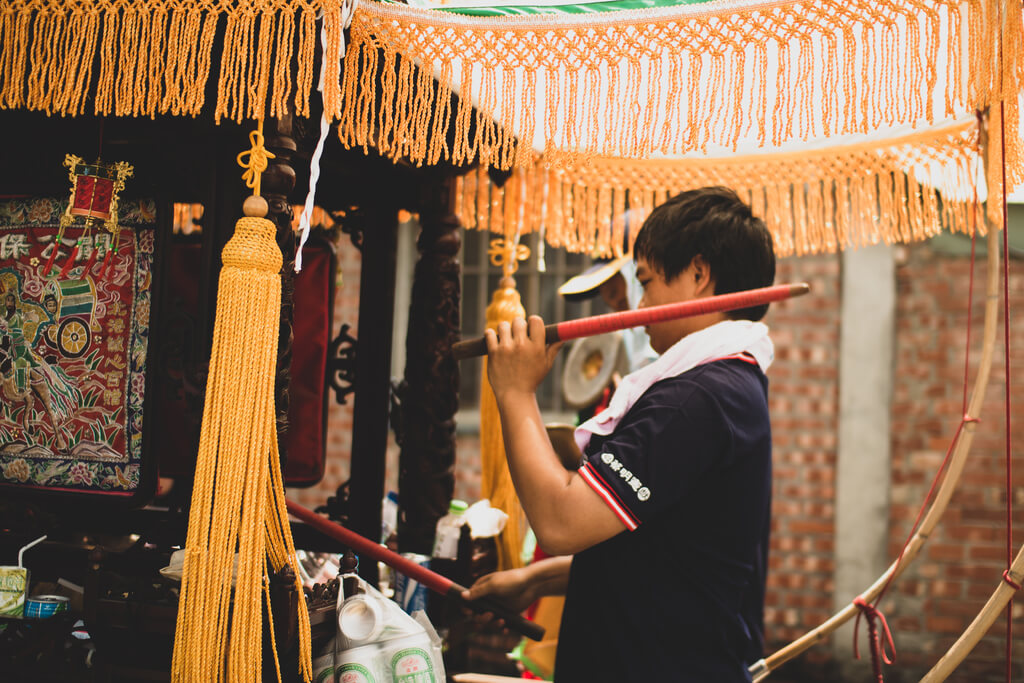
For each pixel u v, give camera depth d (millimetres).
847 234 2092
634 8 1265
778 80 1230
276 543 1268
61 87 1254
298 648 1352
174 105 1206
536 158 1924
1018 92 1211
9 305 1582
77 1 1231
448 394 2066
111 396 1524
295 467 2012
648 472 1180
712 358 1309
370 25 1249
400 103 1262
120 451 1518
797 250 2152
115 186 1473
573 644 1294
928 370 3812
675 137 1258
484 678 1821
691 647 1236
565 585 1716
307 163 1830
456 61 1341
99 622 1394
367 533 2014
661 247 1402
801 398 3930
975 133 1832
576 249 2223
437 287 2057
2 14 1243
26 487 1559
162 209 1521
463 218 2209
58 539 1843
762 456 1286
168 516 1716
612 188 2223
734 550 1271
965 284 3783
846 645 3812
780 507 3930
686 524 1251
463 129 1279
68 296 1553
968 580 3729
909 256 3846
